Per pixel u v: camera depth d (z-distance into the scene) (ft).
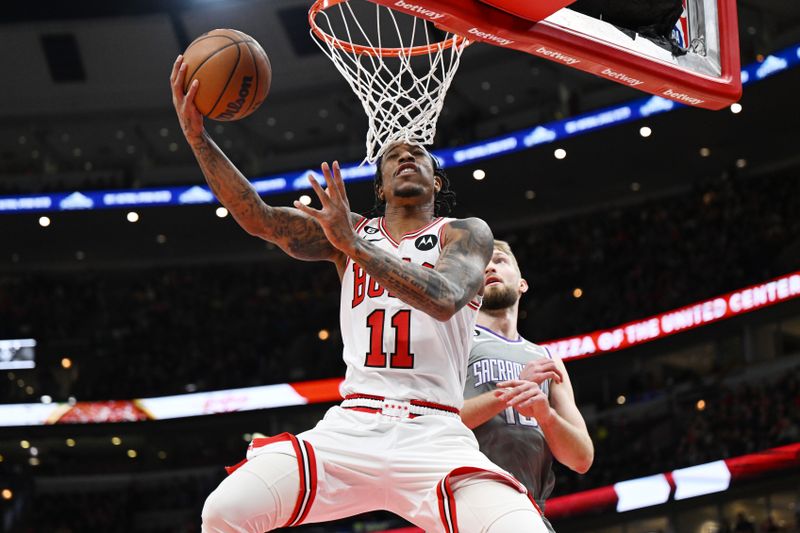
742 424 57.47
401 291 8.89
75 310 84.99
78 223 81.10
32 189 85.30
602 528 59.98
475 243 9.89
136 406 76.07
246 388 75.00
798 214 64.85
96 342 80.48
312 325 79.10
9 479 76.18
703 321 62.85
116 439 80.94
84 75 78.28
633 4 11.86
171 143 85.20
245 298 83.66
